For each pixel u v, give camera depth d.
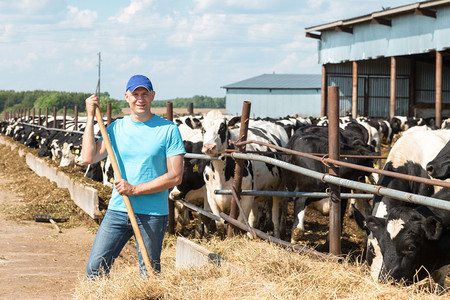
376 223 4.47
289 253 4.53
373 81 34.41
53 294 5.86
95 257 4.31
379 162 12.47
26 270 6.88
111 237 4.30
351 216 9.91
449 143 5.08
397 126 25.25
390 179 5.33
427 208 4.65
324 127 9.09
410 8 23.52
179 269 4.58
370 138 12.30
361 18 26.89
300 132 8.30
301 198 7.44
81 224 10.07
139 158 4.24
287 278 3.92
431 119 26.27
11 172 18.00
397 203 4.92
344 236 8.67
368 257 4.72
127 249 7.79
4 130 34.97
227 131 7.71
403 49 25.12
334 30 29.94
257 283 3.94
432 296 3.63
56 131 20.20
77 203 10.96
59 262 7.38
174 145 4.25
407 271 4.27
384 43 26.36
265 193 6.44
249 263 4.45
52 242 8.63
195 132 10.11
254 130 9.58
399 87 35.53
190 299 3.90
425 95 36.31
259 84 52.66
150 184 4.14
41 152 18.41
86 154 4.21
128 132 4.28
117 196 4.30
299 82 51.75
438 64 22.83
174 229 9.08
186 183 8.52
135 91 4.20
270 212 9.74
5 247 8.18
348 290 3.77
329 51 30.47
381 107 34.81
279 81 53.66
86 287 4.25
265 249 4.84
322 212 7.53
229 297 3.84
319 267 4.19
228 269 4.50
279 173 8.70
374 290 3.66
